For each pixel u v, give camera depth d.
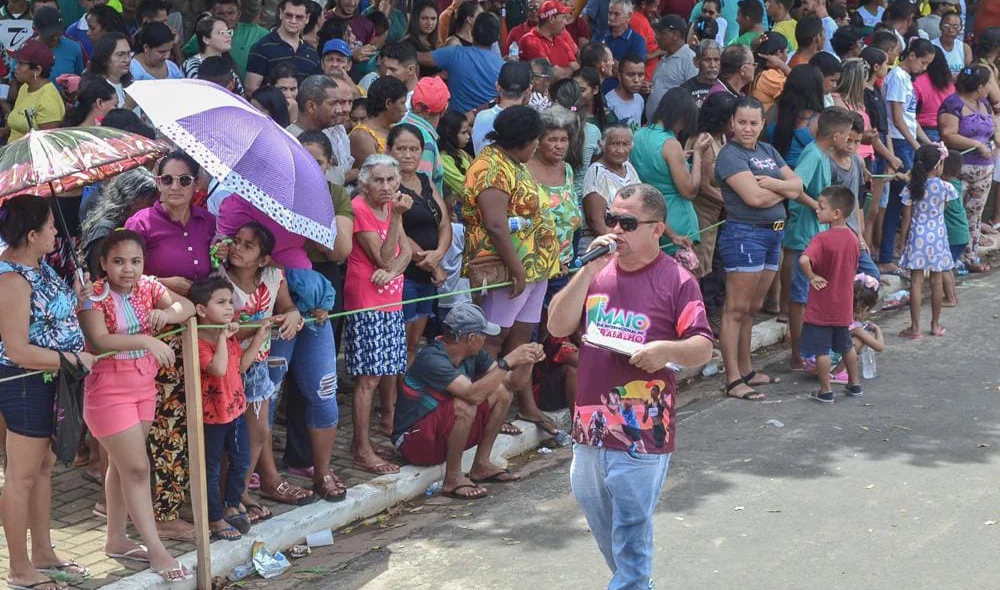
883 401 8.91
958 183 11.27
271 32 9.87
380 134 8.16
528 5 12.02
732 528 6.66
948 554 6.29
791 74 10.23
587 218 8.66
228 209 6.34
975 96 12.50
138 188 6.19
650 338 5.15
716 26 12.50
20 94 9.16
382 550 6.51
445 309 8.51
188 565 6.04
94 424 5.75
